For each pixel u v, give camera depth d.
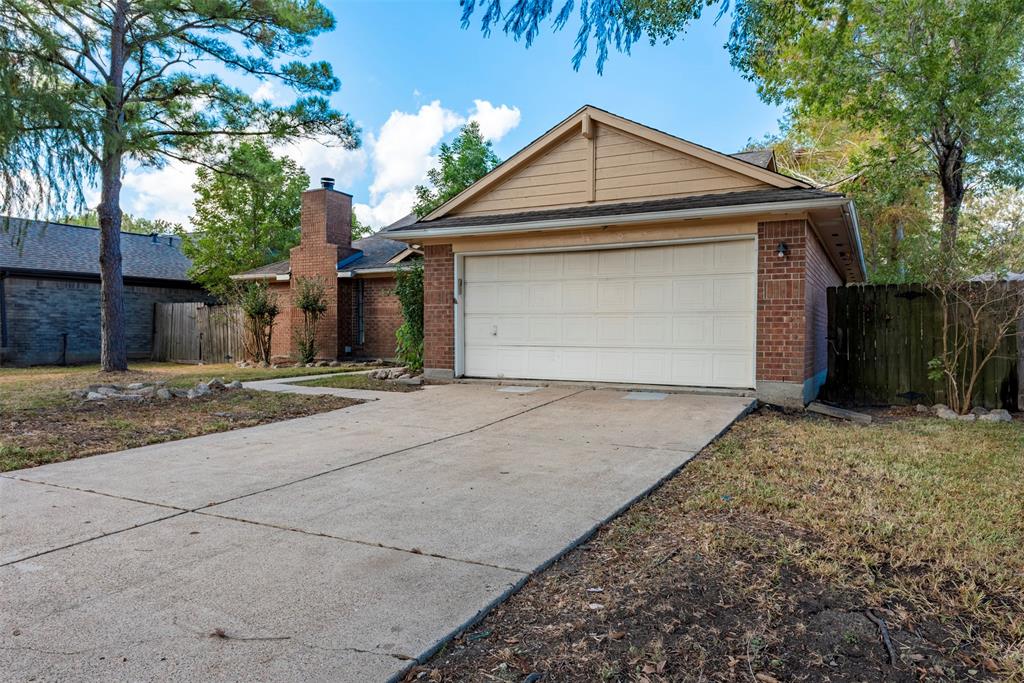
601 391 9.34
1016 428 7.25
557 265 10.12
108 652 2.33
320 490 4.54
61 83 9.16
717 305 8.98
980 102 12.20
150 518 3.90
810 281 8.80
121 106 12.47
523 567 3.17
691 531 3.76
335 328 17.19
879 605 2.84
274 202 26.95
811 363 9.10
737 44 9.02
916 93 12.41
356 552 3.36
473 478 4.87
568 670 2.34
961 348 8.66
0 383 10.99
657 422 7.03
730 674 2.31
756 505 4.21
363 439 6.38
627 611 2.79
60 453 5.68
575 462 5.35
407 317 12.39
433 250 10.98
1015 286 8.48
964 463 5.39
